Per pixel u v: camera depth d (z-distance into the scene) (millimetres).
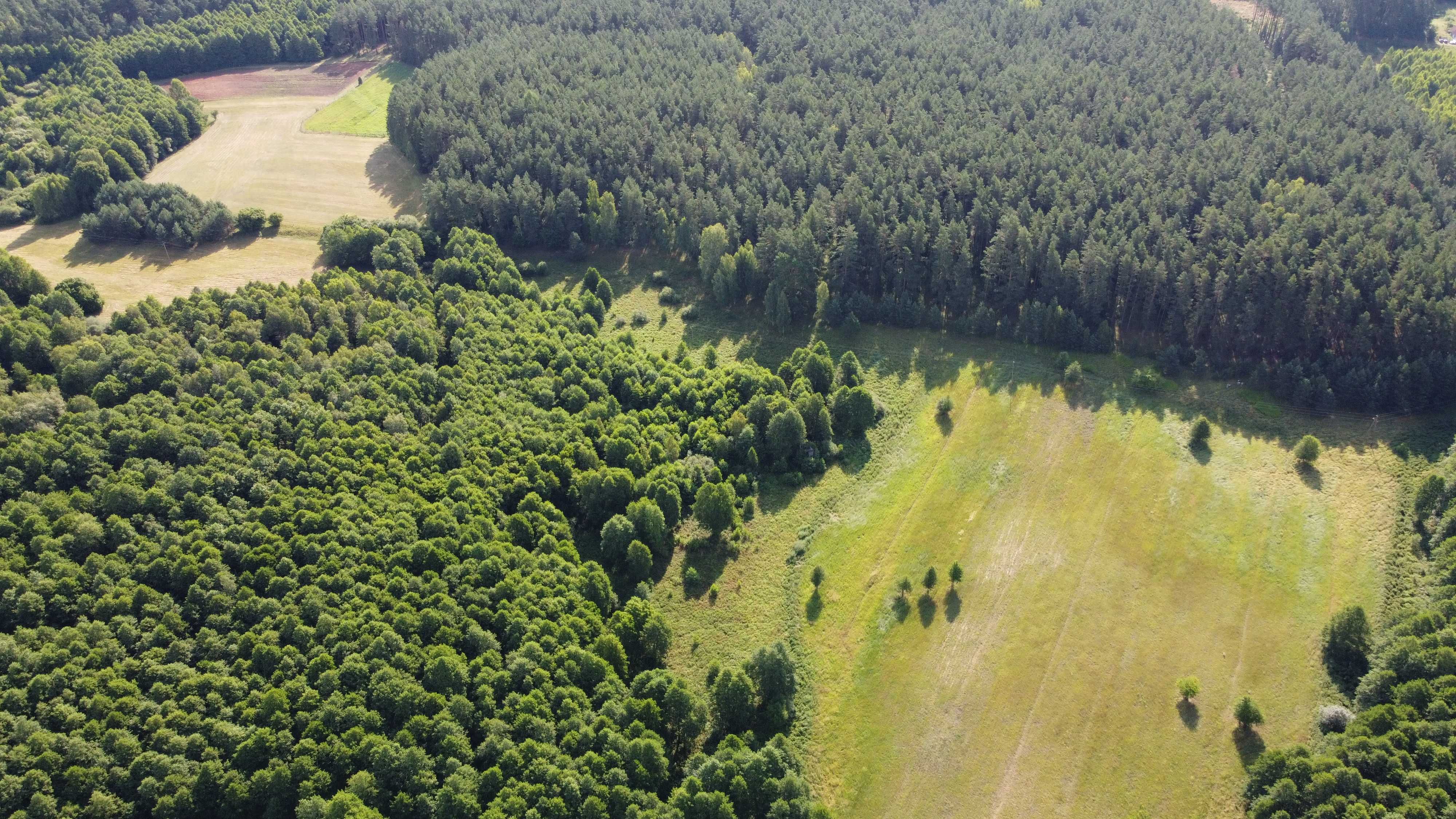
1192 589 110438
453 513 108312
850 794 91562
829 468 131750
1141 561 114438
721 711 94750
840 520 123312
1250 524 118375
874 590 112750
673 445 128375
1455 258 135625
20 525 98500
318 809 77375
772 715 95750
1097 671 101625
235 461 110938
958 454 132625
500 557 103312
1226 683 99625
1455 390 131750
